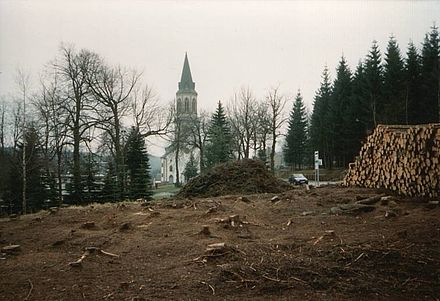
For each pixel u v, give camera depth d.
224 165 15.47
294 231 6.57
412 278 4.25
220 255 5.07
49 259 5.36
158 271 4.70
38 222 8.45
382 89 37.19
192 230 6.81
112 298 3.91
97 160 26.50
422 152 8.64
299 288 4.07
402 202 8.05
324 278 4.27
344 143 40.12
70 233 6.93
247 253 5.14
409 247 5.01
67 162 25.23
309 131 52.97
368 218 7.04
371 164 10.97
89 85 26.80
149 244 6.00
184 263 4.96
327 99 48.91
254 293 3.98
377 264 4.57
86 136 26.47
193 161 47.69
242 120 43.56
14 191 22.70
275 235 6.36
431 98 34.12
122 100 28.27
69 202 22.42
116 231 6.96
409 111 34.94
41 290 4.19
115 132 27.36
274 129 41.44
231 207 8.99
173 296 3.93
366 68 39.56
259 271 4.46
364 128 38.12
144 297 3.90
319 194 10.09
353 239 5.60
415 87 35.47
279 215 8.09
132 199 23.38
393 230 5.91
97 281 4.43
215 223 7.23
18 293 4.12
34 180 22.78
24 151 20.75
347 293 3.96
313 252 5.09
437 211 6.78
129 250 5.71
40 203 22.64
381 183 10.38
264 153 42.75
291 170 51.75
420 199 8.20
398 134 9.66
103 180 23.28
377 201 8.21
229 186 14.10
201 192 14.38
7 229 7.86
